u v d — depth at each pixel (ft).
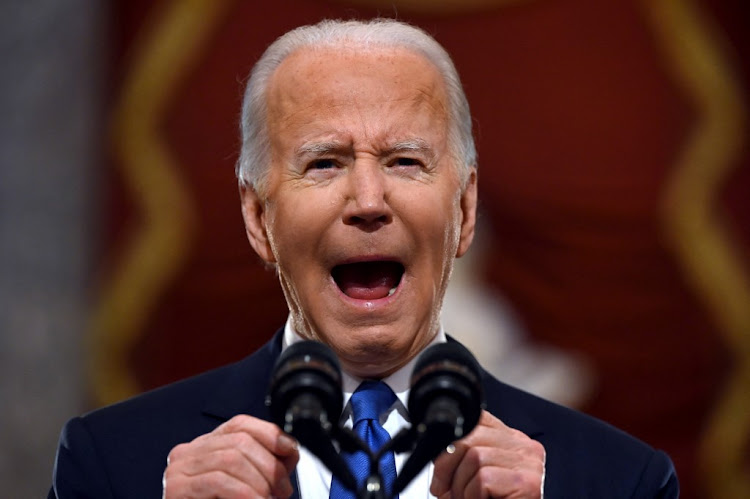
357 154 23.91
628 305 61.82
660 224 62.13
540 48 61.87
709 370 62.08
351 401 24.59
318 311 24.14
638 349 61.72
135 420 25.76
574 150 61.87
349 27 25.44
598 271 61.67
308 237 23.97
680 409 61.93
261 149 25.23
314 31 25.44
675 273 62.13
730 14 63.31
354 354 24.06
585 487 25.12
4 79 61.00
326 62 24.64
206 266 61.05
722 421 61.93
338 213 23.76
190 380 27.12
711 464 62.03
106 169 61.31
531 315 61.11
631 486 25.26
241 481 20.88
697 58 62.44
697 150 62.23
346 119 24.03
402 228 23.79
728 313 61.93
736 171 62.64
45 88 61.05
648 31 62.44
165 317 61.00
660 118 62.39
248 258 61.21
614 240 61.87
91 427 25.68
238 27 61.67
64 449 25.38
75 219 60.90
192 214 61.21
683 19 62.64
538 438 25.96
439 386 17.79
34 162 60.85
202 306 61.05
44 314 60.29
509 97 61.87
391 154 24.06
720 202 62.54
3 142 60.70
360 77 24.38
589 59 62.08
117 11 61.87
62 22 61.31
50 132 61.00
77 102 61.21
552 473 25.29
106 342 60.29
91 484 24.71
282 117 24.70
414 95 24.50
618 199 61.87
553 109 61.82
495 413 26.40
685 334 62.18
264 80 25.50
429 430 17.63
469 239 26.32
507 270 61.31
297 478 24.64
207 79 61.62
